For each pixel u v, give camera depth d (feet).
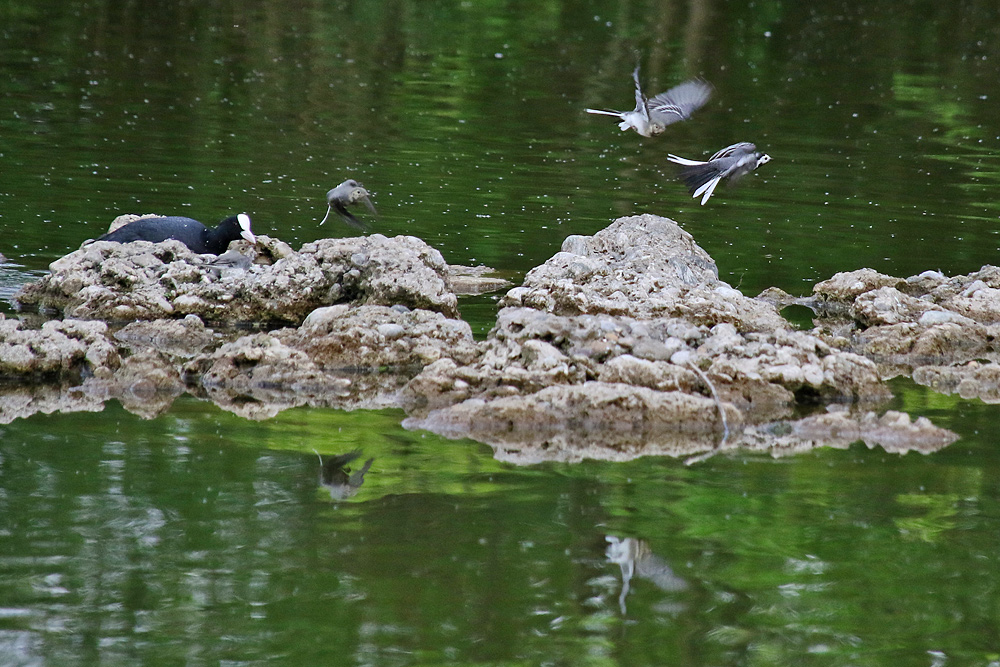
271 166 87.15
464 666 26.22
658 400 42.24
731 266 67.87
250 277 56.44
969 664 26.78
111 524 32.19
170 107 106.83
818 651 27.17
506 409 41.68
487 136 102.94
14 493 33.88
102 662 25.84
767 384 45.34
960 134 110.01
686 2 164.86
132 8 151.02
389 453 38.45
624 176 90.48
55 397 43.16
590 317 48.14
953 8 165.68
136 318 54.49
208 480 35.55
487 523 33.22
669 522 33.68
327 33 145.07
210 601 28.53
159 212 72.54
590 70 133.49
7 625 27.20
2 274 59.11
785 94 124.57
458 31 149.69
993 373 48.67
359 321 50.06
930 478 37.40
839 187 89.25
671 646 27.30
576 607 28.84
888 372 50.39
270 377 45.78
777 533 33.12
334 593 29.09
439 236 71.46
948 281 63.26
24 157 85.51
